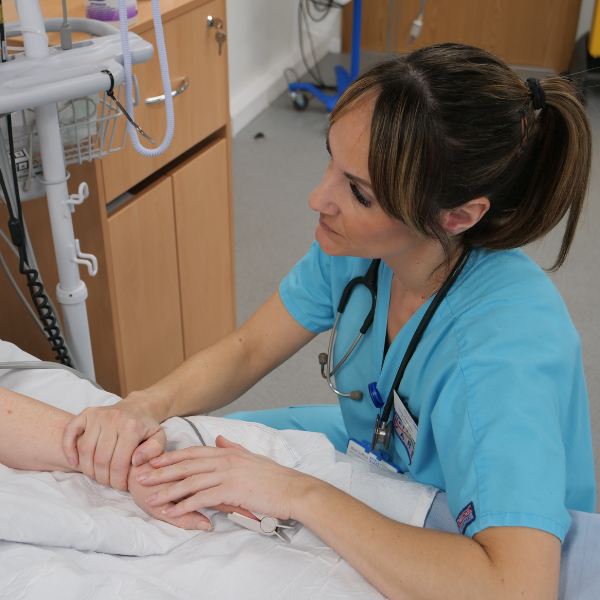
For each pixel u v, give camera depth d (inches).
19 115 42.8
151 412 39.8
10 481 32.3
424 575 28.5
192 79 64.6
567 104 33.0
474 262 37.6
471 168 30.9
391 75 30.3
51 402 40.9
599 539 32.1
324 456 38.8
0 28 38.8
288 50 169.9
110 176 58.3
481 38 178.2
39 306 48.2
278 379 86.7
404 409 39.5
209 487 33.2
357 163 31.1
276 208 123.0
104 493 35.0
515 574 27.8
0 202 59.2
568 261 108.7
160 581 29.3
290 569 30.4
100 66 40.3
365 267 44.2
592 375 87.1
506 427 30.6
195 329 78.9
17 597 26.0
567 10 169.2
